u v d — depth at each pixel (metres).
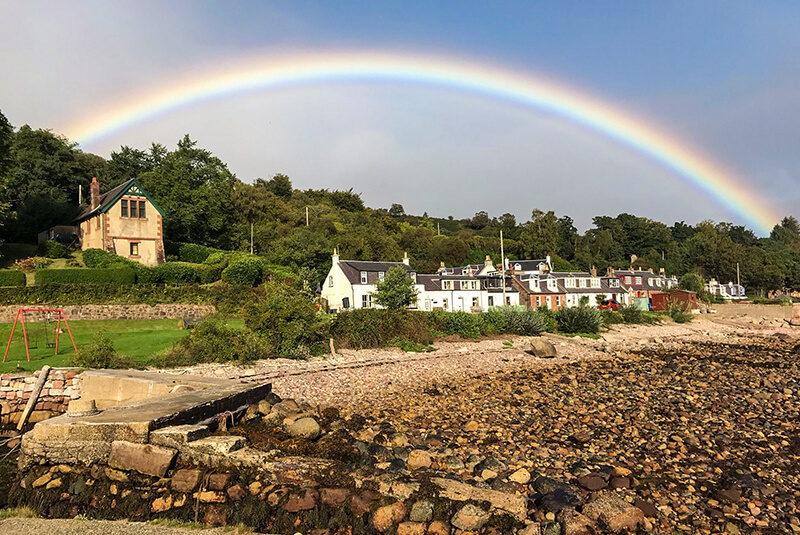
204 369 26.48
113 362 24.55
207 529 9.00
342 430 13.61
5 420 21.73
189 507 9.35
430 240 128.12
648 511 10.75
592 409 20.50
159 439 9.96
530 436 16.61
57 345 28.75
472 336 48.44
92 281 46.78
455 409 20.52
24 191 67.12
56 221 65.44
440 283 75.31
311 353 34.44
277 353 33.12
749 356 38.56
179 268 52.44
